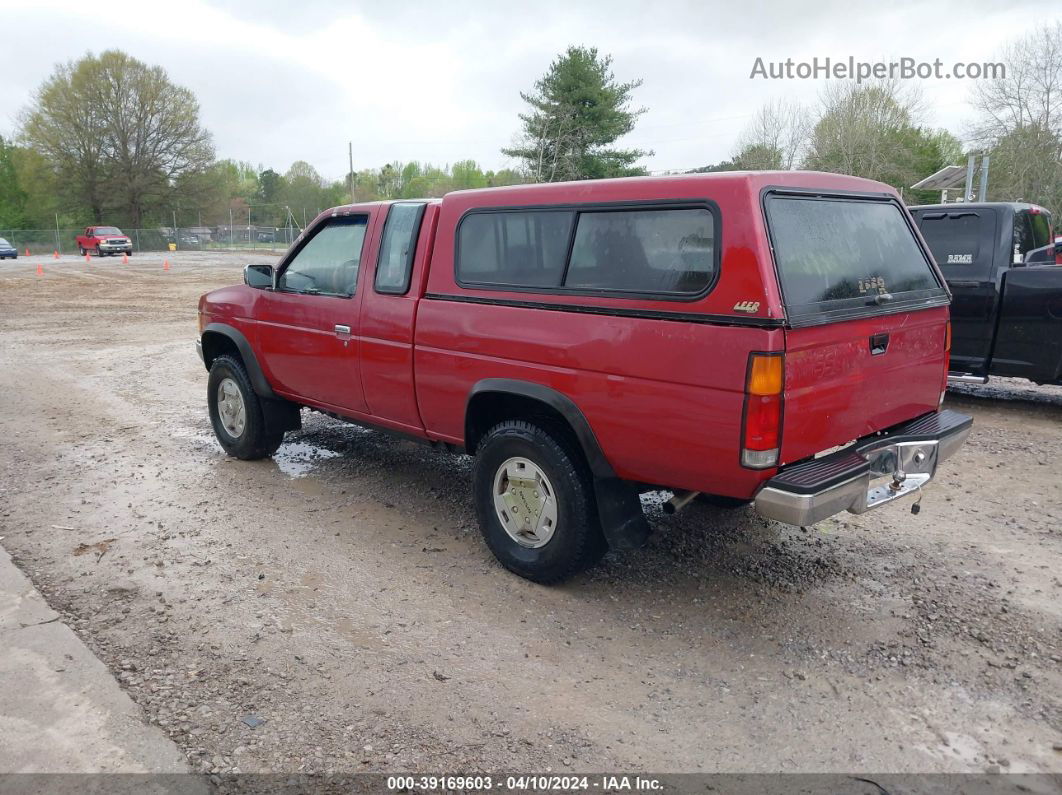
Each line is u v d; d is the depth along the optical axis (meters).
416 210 4.49
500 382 3.92
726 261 3.11
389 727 2.90
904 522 4.91
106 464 6.07
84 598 3.86
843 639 3.53
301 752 2.76
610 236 3.53
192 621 3.65
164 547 4.49
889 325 3.63
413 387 4.48
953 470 5.92
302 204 86.12
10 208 71.75
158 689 3.11
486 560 4.36
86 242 47.44
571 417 3.64
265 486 5.56
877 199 3.94
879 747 2.82
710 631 3.61
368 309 4.68
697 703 3.07
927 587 4.01
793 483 3.10
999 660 3.34
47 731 2.85
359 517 4.98
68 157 58.56
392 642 3.50
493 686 3.17
